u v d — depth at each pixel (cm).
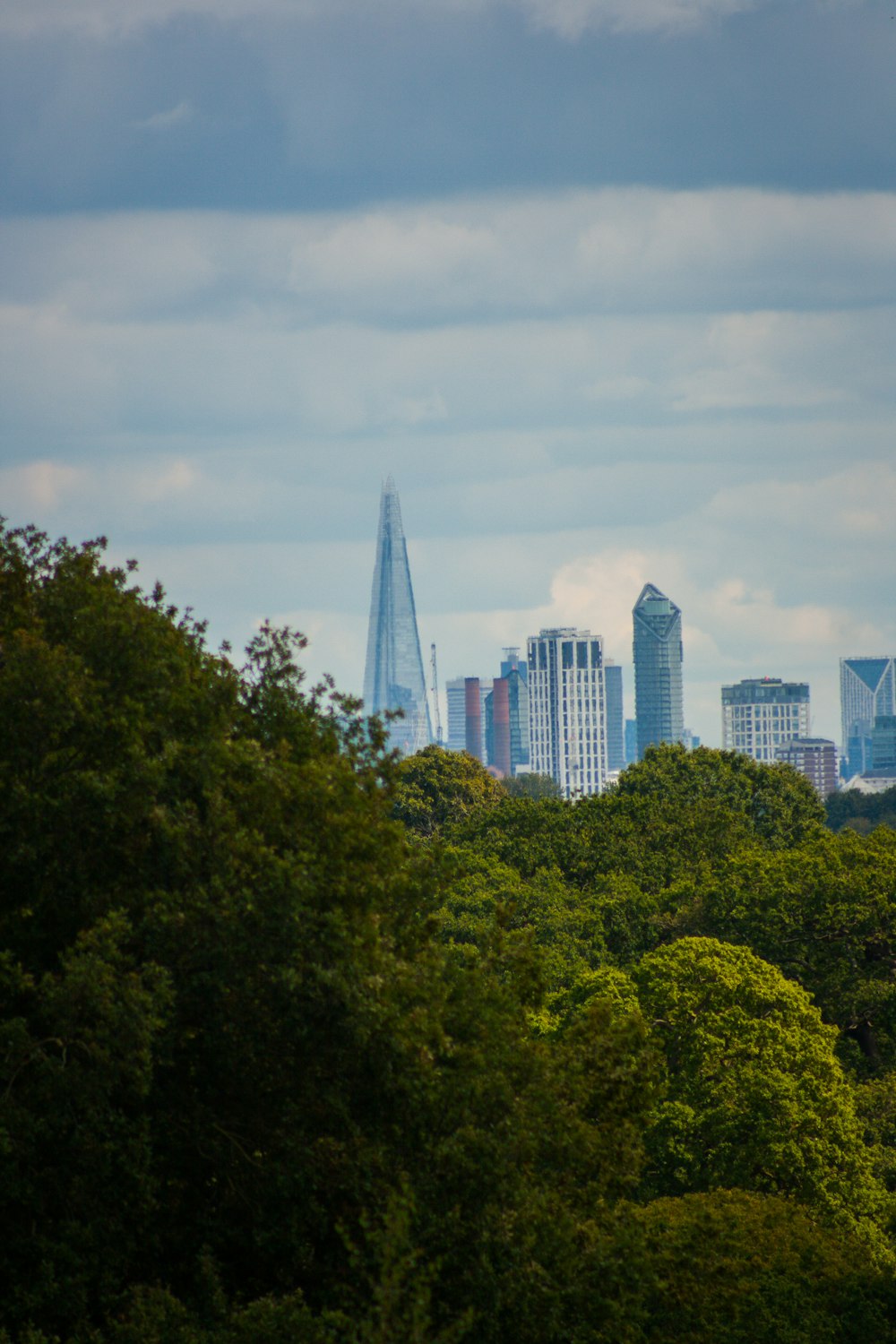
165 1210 7406
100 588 7725
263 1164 7219
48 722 6844
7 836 6812
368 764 8419
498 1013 8056
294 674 8425
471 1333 6881
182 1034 7094
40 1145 6719
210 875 6956
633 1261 7362
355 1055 7100
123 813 6844
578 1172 7975
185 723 7444
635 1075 8369
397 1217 6169
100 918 6756
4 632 7525
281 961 6819
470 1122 7244
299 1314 6406
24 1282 6631
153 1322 6366
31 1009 6931
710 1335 9131
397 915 8225
